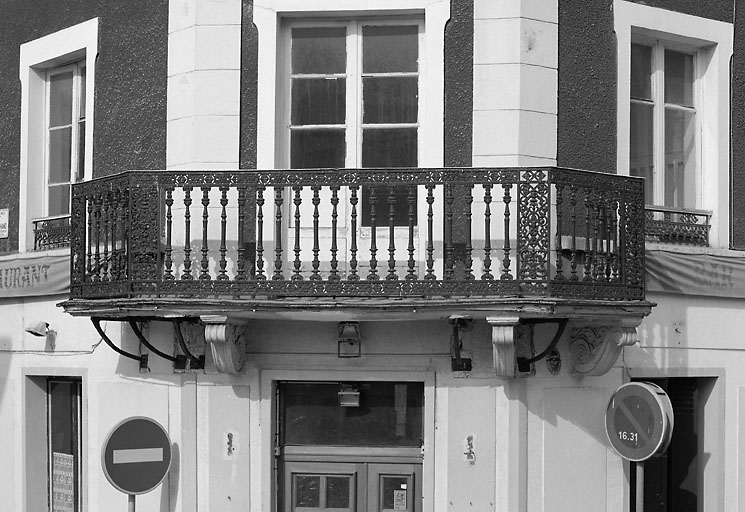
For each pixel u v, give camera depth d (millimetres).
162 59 13086
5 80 14914
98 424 13414
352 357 12367
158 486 12711
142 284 11758
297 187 11547
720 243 13633
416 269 11820
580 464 12461
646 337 13070
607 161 12820
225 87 12641
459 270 12172
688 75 13914
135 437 11820
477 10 12406
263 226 12367
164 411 12828
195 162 12656
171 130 12906
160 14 13141
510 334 11383
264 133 12562
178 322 12273
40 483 14602
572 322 12148
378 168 11680
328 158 12742
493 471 12156
